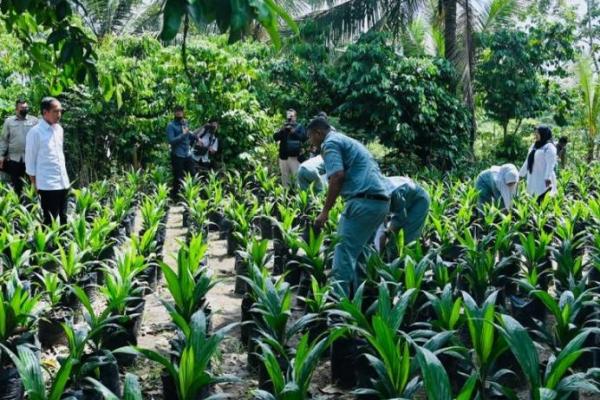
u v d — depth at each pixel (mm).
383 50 14312
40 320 4652
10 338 3854
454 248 6758
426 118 14359
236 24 2156
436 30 17234
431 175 13336
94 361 3324
